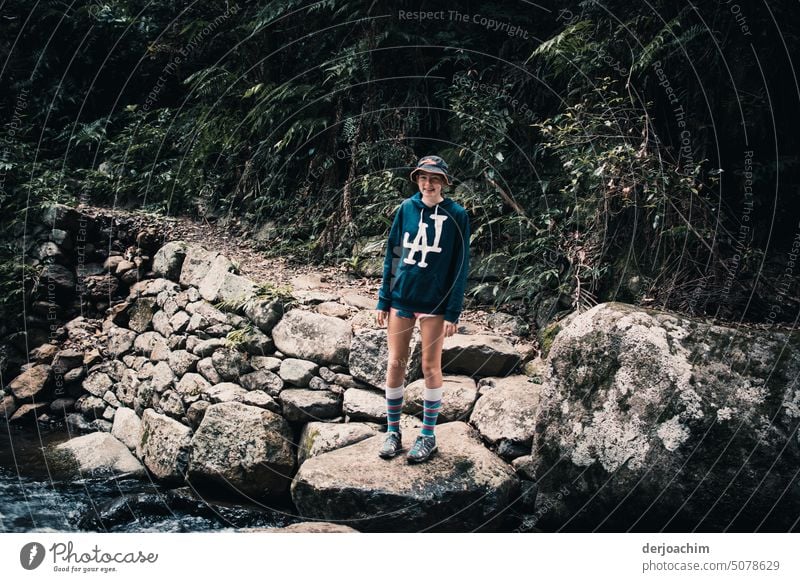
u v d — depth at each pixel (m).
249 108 6.34
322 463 3.33
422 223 3.11
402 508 3.09
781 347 3.11
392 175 5.27
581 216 4.57
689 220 4.10
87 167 6.99
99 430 4.82
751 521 2.99
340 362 4.04
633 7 4.43
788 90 4.22
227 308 4.54
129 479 4.09
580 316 3.45
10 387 5.14
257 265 5.23
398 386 3.31
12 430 4.83
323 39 5.98
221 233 5.95
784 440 2.94
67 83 7.18
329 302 4.43
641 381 3.18
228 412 3.89
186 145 6.59
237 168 6.38
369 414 3.80
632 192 4.24
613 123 4.28
